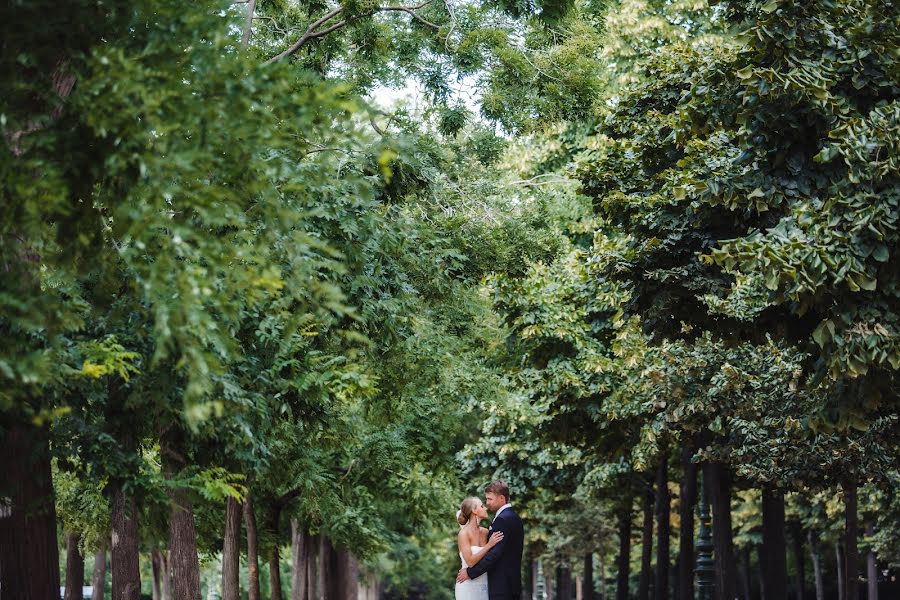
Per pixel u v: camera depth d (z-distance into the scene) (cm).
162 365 1117
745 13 1274
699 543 2762
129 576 1382
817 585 5328
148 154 643
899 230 1125
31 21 674
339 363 1378
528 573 6625
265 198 734
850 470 2188
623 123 1738
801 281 1105
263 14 1925
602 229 2389
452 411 2600
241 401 1184
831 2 1227
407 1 1966
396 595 8062
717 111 1365
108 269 841
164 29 682
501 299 2545
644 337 2291
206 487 1177
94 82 649
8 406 768
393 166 1664
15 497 1088
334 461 2578
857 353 1130
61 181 653
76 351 972
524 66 1820
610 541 4975
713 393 2216
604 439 2773
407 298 1666
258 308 1234
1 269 725
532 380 2669
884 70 1237
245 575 5681
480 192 2064
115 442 1125
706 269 1455
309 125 699
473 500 1216
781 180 1237
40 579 1094
